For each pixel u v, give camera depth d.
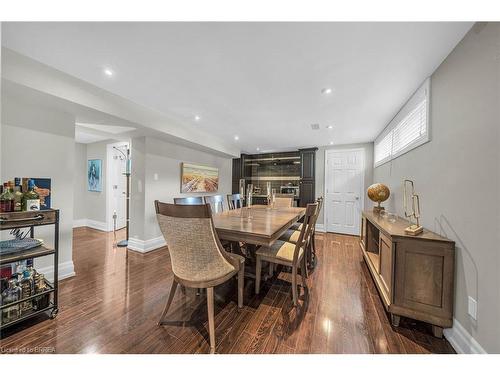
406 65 1.67
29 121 1.97
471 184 1.28
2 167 1.83
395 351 1.34
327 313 1.73
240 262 1.71
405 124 2.42
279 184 6.00
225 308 1.79
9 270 1.57
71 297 1.92
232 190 5.81
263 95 2.24
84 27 1.28
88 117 2.34
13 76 1.55
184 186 4.00
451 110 1.49
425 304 1.46
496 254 1.09
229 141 4.55
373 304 1.87
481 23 1.20
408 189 2.30
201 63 1.67
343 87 2.04
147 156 3.29
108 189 4.65
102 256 3.04
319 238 4.32
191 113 2.85
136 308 1.76
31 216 1.57
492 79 1.13
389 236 1.61
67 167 2.23
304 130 3.61
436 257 1.44
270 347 1.36
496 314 1.08
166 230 1.45
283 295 2.03
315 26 1.26
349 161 4.71
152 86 2.07
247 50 1.50
